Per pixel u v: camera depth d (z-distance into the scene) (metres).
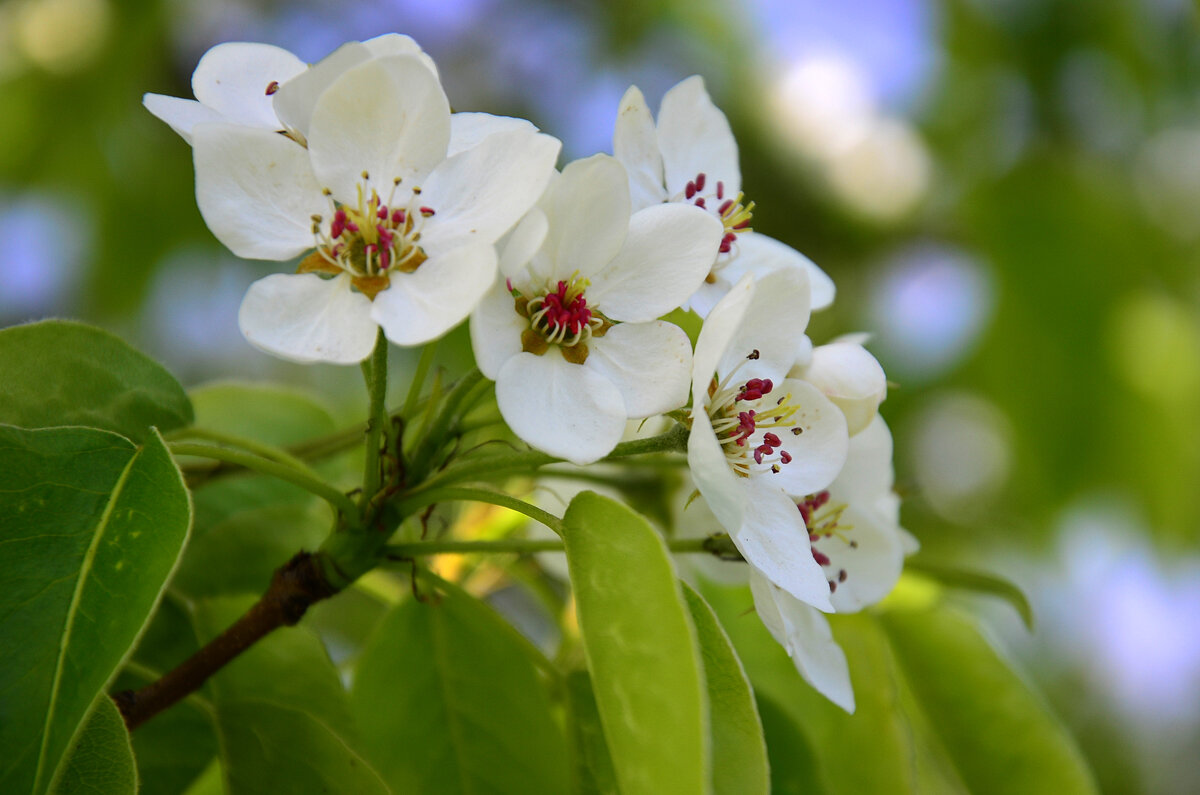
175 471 0.23
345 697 0.26
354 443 0.28
